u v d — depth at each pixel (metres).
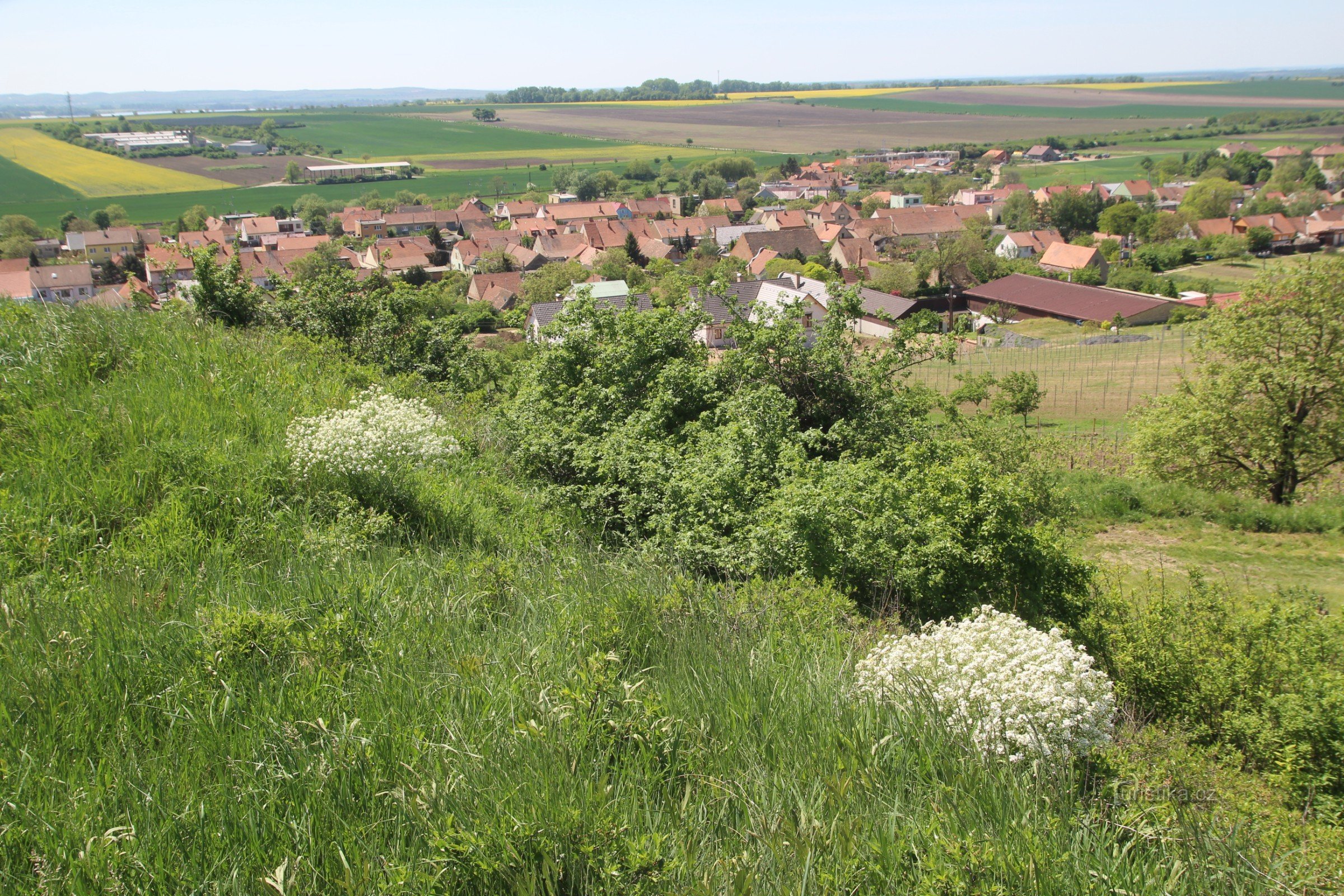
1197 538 16.69
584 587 6.18
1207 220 107.12
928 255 84.69
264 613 4.57
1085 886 3.11
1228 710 7.54
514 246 107.94
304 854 3.06
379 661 4.37
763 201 155.62
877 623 6.86
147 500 6.38
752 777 3.72
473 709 4.01
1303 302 20.34
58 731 3.61
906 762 3.93
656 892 2.96
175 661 4.21
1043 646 4.96
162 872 2.90
